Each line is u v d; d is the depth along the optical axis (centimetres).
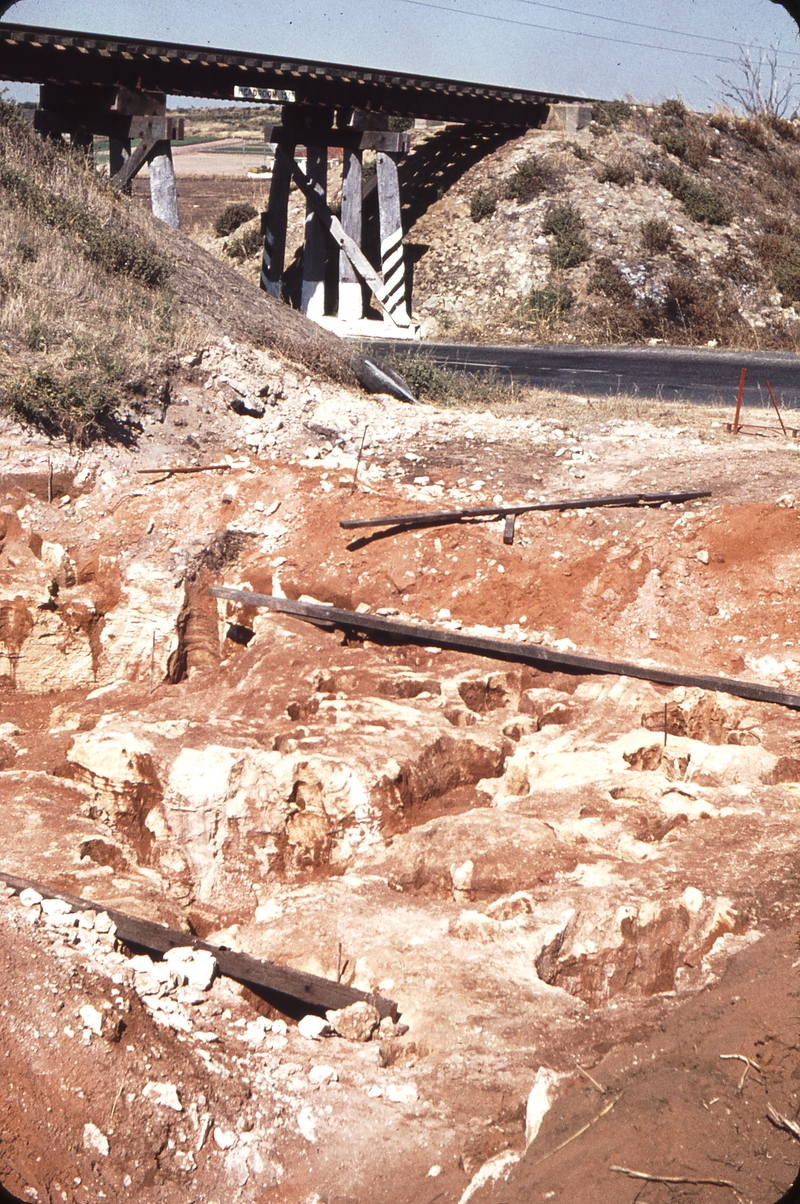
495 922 707
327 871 899
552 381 2333
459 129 3853
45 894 693
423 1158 529
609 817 853
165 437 1520
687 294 3142
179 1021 600
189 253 2097
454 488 1457
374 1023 620
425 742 952
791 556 1264
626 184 3478
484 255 3403
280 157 3216
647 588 1266
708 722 1065
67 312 1623
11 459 1370
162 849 916
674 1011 625
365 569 1312
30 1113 507
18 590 1230
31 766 994
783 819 844
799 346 2997
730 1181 459
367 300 3531
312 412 1711
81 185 2020
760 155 3875
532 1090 555
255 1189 515
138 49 2556
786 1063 515
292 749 941
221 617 1293
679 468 1511
